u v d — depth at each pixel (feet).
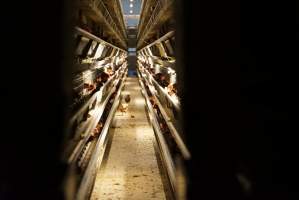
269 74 5.03
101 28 20.98
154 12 18.93
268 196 4.84
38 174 5.49
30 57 5.49
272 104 4.95
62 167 5.49
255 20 5.24
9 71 5.49
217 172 5.59
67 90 5.62
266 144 4.98
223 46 5.54
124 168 15.53
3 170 5.50
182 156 6.32
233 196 5.54
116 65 33.65
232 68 5.51
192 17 5.61
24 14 5.45
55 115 5.52
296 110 4.63
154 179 14.10
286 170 4.70
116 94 27.07
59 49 5.49
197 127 5.65
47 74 5.50
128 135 22.15
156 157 17.21
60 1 5.45
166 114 13.30
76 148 7.52
